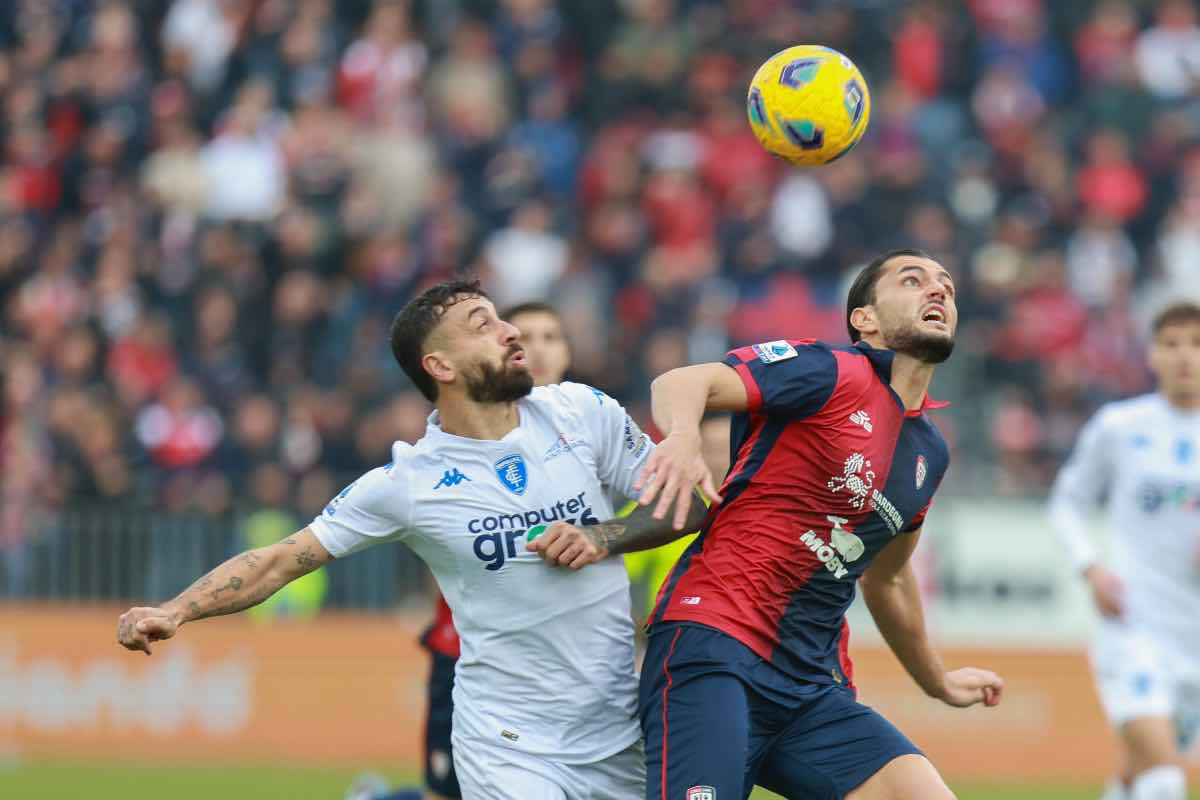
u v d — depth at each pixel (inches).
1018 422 2220.7
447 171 2559.1
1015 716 1955.0
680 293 2329.0
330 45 2687.0
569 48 2787.9
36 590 2039.9
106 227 2559.1
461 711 862.5
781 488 820.6
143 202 2581.2
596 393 865.5
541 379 1056.2
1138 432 1310.3
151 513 2015.3
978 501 1979.6
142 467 2170.3
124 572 2017.7
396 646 2027.6
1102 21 2829.7
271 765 1956.2
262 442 2135.8
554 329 1063.6
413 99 2632.9
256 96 2615.7
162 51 2792.8
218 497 2110.0
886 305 826.8
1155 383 2418.8
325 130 2536.9
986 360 2294.5
